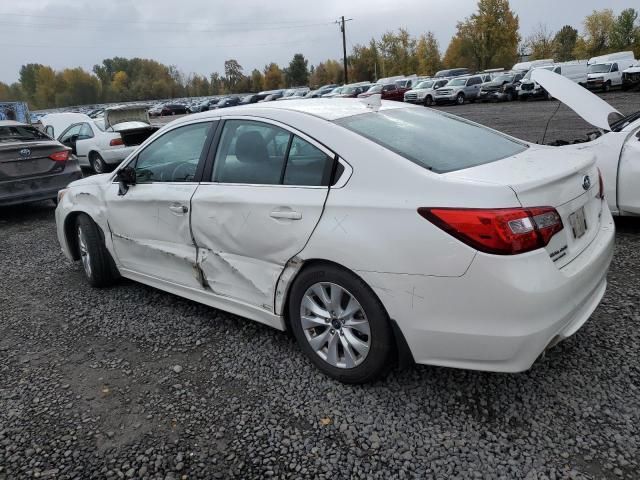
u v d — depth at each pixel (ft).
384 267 8.11
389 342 8.57
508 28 174.40
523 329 7.41
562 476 7.05
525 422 8.14
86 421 8.95
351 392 9.21
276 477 7.43
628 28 173.06
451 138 10.02
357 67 261.24
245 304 10.66
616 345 10.03
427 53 222.69
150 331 12.16
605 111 13.98
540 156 9.58
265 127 10.23
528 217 7.45
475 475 7.18
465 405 8.65
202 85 394.11
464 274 7.51
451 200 7.68
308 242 8.98
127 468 7.78
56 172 26.17
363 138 8.95
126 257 13.58
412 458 7.59
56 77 380.58
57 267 17.70
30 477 7.69
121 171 12.72
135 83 393.09
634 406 8.29
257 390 9.50
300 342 9.88
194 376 10.12
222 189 10.63
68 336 12.24
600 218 9.90
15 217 27.48
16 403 9.59
